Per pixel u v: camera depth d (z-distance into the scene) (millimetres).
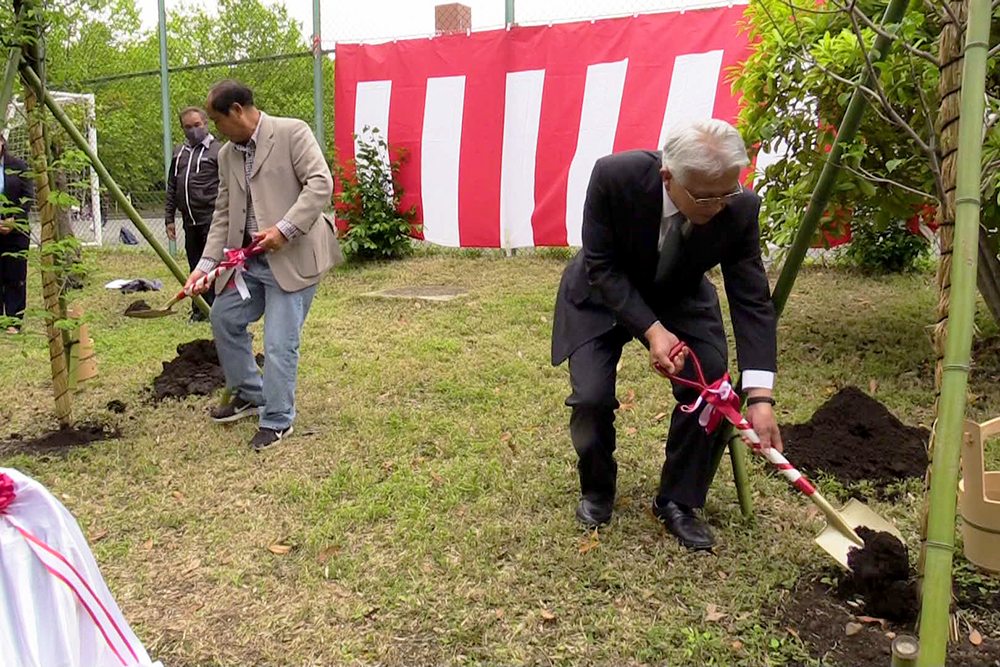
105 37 11008
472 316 6801
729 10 7859
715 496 3473
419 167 9523
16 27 3701
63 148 5031
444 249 9984
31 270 9656
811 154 4793
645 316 2744
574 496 3504
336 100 9859
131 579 3008
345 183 9617
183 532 3344
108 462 4027
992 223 4109
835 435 3846
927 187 4430
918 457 3652
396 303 7438
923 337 5625
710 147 2322
